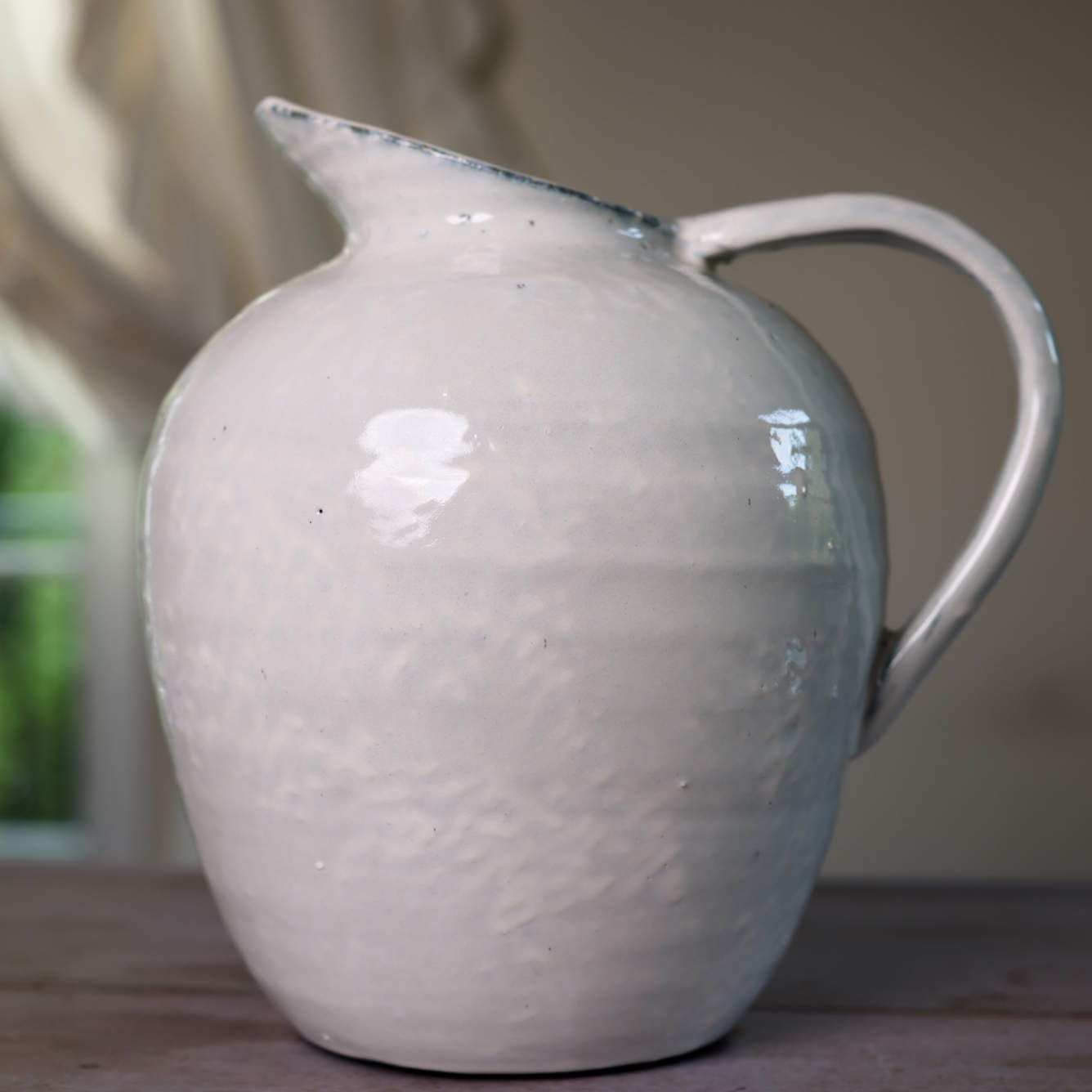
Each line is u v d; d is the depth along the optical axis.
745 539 0.43
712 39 1.77
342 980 0.46
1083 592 1.76
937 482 1.77
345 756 0.43
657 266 0.48
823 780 0.48
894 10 1.76
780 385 0.46
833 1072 0.48
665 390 0.43
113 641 1.93
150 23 1.62
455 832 0.43
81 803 1.98
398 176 0.48
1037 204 1.75
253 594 0.44
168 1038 0.52
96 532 1.92
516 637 0.42
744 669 0.44
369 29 1.53
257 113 0.51
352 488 0.42
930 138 1.76
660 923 0.45
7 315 1.69
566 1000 0.45
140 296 1.67
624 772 0.43
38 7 1.69
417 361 0.43
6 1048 0.51
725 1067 0.48
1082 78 1.74
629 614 0.42
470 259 0.47
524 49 1.79
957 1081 0.47
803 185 1.78
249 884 0.47
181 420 0.47
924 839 1.81
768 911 0.48
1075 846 1.78
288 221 1.58
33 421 2.12
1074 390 1.75
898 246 0.51
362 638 0.42
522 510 0.41
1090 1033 0.52
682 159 1.79
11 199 1.64
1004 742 1.79
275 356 0.45
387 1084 0.47
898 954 0.64
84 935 0.68
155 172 1.65
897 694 0.51
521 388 0.42
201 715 0.46
